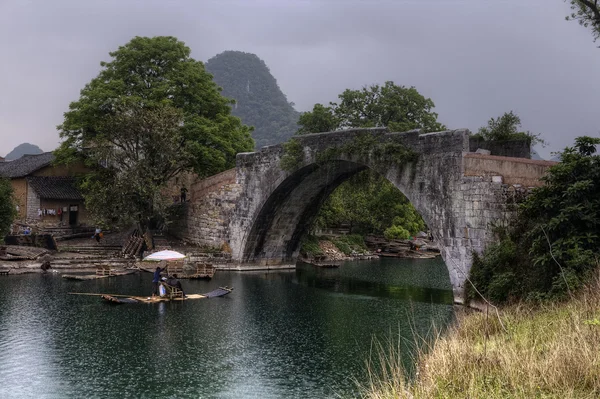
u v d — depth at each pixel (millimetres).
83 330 22344
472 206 25781
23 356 18891
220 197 43375
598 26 24000
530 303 18578
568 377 8883
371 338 21844
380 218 61375
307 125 58062
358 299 30828
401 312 27031
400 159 29109
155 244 43906
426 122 58906
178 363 18469
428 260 53438
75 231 48062
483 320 14312
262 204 39438
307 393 15734
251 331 22922
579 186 18531
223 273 40469
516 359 9758
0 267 35438
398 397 9836
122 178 41094
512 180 24109
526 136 29875
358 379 16875
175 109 42562
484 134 30672
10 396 15320
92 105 44000
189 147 44219
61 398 15234
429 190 28016
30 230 44312
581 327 11078
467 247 25984
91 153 43062
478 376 9477
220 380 16859
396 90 59688
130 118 40719
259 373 17531
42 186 48656
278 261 43938
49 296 28781
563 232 19094
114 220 43000
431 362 10977
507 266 23031
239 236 41688
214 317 25391
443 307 28219
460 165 26453
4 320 23547
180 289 29391
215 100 48125
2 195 37875
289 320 25141
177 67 47125
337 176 38312
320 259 50219
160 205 41719
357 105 59844
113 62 46531
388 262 51281
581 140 19922
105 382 16547
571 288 16781
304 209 42031
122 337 21531
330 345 20828
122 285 32750
